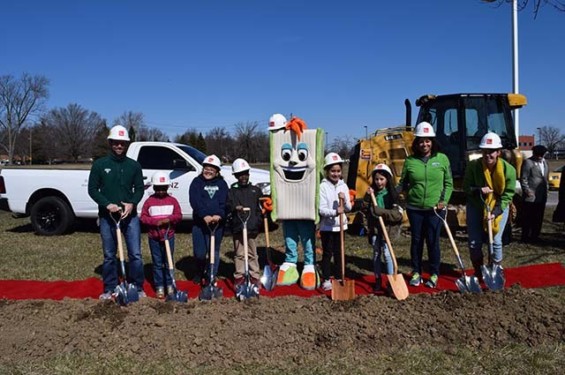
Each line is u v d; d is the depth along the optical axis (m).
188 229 11.01
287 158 6.46
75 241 9.84
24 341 4.56
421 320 4.89
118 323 4.84
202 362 4.25
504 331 4.67
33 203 10.63
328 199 6.34
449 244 8.99
